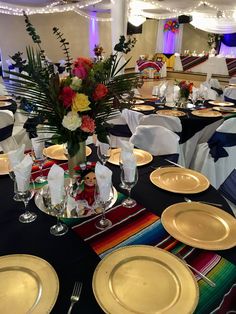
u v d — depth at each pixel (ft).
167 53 40.55
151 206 3.88
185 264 2.74
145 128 6.41
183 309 2.28
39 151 4.69
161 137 6.32
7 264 2.71
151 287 2.50
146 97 12.41
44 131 3.83
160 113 9.71
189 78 35.99
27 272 2.64
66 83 3.53
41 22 29.50
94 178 3.72
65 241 3.14
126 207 3.84
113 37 15.76
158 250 2.93
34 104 3.57
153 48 44.21
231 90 14.52
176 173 4.84
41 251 2.97
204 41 42.80
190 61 36.22
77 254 2.94
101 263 2.72
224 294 2.46
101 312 2.27
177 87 11.80
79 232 3.30
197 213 3.65
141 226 3.43
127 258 2.81
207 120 9.09
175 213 3.63
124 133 9.32
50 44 30.99
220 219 3.52
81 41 34.60
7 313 2.24
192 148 9.37
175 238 3.18
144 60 36.29
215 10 27.76
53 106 3.58
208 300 2.39
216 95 14.78
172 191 4.21
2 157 5.38
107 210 3.77
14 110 10.61
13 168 3.43
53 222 3.48
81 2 25.12
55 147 5.93
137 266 2.73
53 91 3.44
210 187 4.42
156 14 28.12
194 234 3.25
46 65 3.47
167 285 2.53
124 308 2.28
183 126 9.07
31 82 3.45
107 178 3.26
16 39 27.61
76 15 32.86
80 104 3.37
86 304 2.34
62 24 31.68
